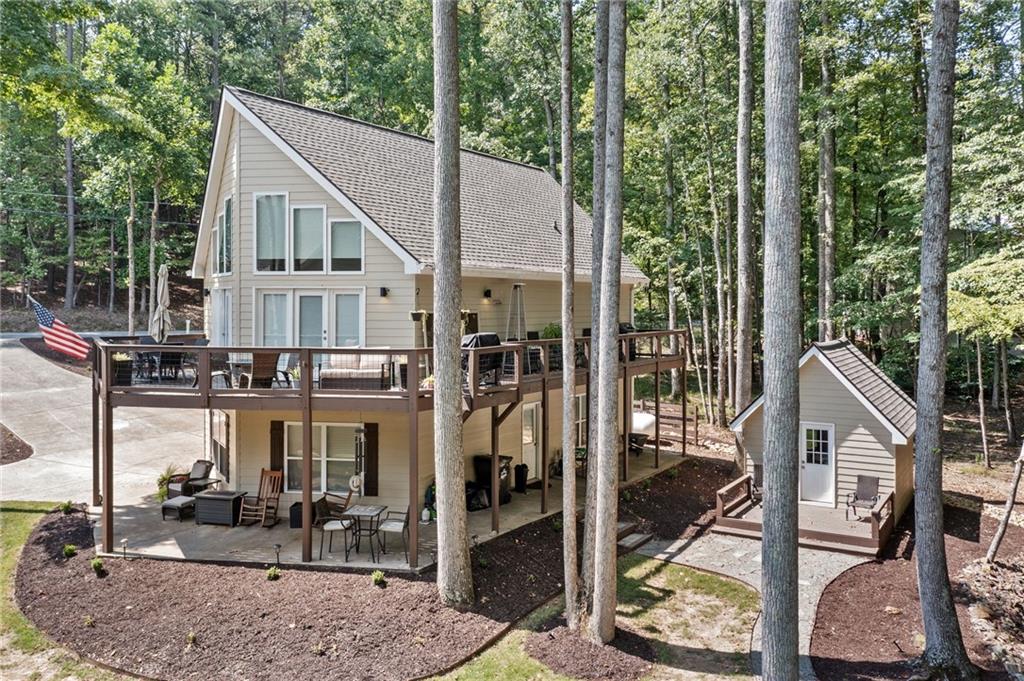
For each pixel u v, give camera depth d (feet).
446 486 35.40
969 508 56.44
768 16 25.18
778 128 25.05
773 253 25.46
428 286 48.47
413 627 33.14
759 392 100.73
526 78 103.30
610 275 32.14
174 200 125.18
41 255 132.98
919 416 31.96
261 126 48.83
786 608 25.62
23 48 56.59
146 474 58.90
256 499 47.88
